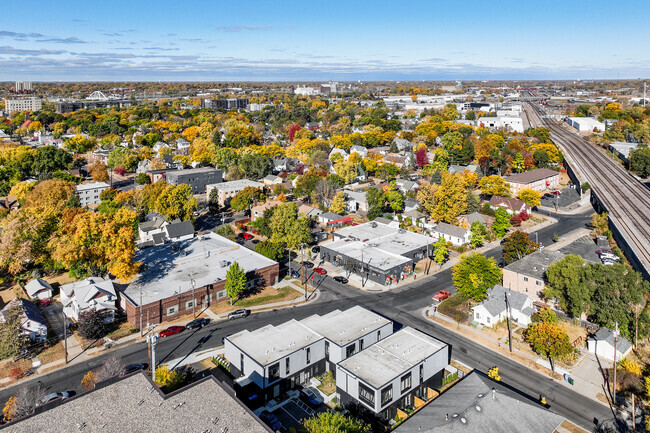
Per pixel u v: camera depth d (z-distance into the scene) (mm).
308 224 108062
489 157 172375
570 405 51094
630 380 54281
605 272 66062
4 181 160500
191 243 99750
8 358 60531
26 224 85000
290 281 87250
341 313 66938
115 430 36844
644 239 96500
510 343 62875
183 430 36750
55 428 37250
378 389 46938
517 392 50250
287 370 53969
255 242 109250
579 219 126625
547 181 158375
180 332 67750
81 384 52500
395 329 68250
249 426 37375
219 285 78125
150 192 125812
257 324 70125
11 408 47125
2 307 77750
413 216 121938
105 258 78000
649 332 62938
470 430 42094
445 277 89125
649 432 46469
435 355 54438
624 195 135000
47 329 68250
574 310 67500
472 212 123750
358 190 154250
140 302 69312
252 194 133375
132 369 57125
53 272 90312
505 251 90875
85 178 183750
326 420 40250
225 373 57312
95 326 64812
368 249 96438
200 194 160750
